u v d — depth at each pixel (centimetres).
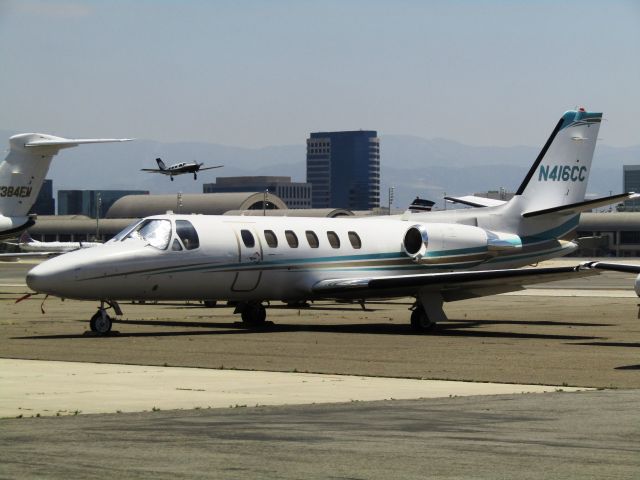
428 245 6850
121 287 5659
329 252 6506
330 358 4572
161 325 6500
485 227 7356
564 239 7700
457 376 3925
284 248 6306
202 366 4234
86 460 2278
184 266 5869
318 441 2512
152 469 2184
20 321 6862
